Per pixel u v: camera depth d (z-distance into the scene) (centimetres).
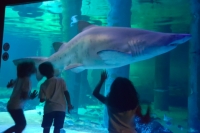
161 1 1265
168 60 1505
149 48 448
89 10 1530
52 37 2875
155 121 669
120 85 318
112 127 316
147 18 1703
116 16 1177
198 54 843
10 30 2627
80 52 506
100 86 350
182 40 436
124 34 466
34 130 723
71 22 1593
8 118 877
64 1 1298
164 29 2011
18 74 453
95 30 496
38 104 1402
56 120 428
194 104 826
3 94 1730
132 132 311
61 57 543
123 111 314
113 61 473
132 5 1321
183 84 2391
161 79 1527
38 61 550
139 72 2672
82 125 966
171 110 1638
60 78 445
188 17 1570
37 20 1934
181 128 973
